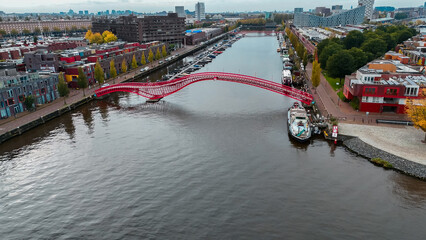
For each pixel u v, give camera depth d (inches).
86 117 4736.7
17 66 6427.2
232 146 3548.2
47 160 3307.1
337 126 3597.4
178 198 2573.8
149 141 3742.6
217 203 2497.5
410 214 2313.0
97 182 2849.4
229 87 6569.9
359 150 3292.3
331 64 5964.6
